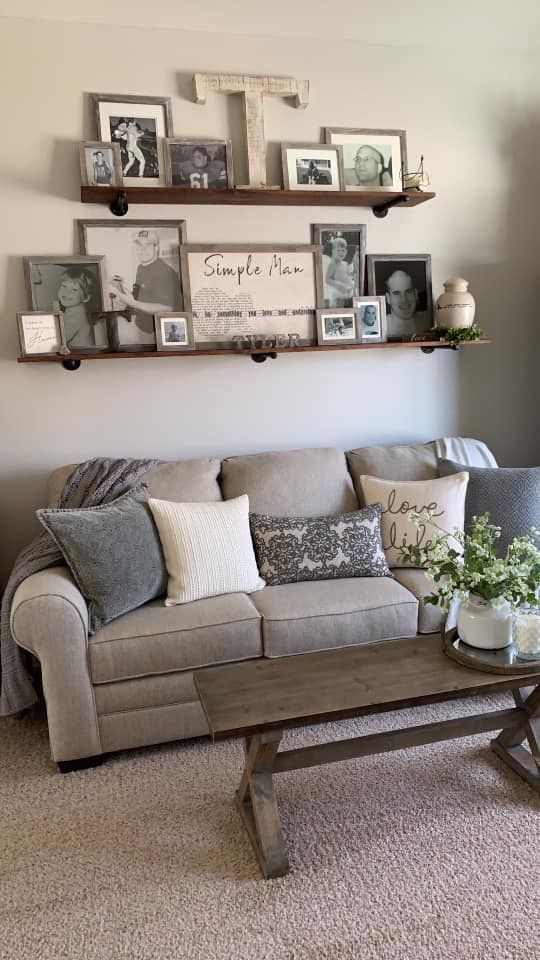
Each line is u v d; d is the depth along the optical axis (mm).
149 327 3025
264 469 2932
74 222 2902
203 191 2846
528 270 3557
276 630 2373
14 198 2834
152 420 3115
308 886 1758
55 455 3025
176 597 2471
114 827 1996
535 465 3713
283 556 2678
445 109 3311
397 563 2809
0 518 3002
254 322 3145
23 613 2146
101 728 2262
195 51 2939
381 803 2066
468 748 2344
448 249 3418
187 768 2277
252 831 1905
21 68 2771
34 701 2412
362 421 3418
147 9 2736
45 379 2963
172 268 3029
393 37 3115
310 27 2973
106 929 1649
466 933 1604
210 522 2615
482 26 3055
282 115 3088
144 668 2264
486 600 1995
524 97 3408
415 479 3049
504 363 3596
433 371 3486
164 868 1834
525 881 1752
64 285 2908
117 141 2881
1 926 1668
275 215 3150
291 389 3285
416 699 1800
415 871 1795
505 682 1866
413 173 3139
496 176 3434
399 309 3361
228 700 1810
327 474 2984
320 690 1851
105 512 2482
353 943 1586
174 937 1621
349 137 3172
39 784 2203
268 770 1881
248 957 1561
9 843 1942
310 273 3199
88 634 2250
